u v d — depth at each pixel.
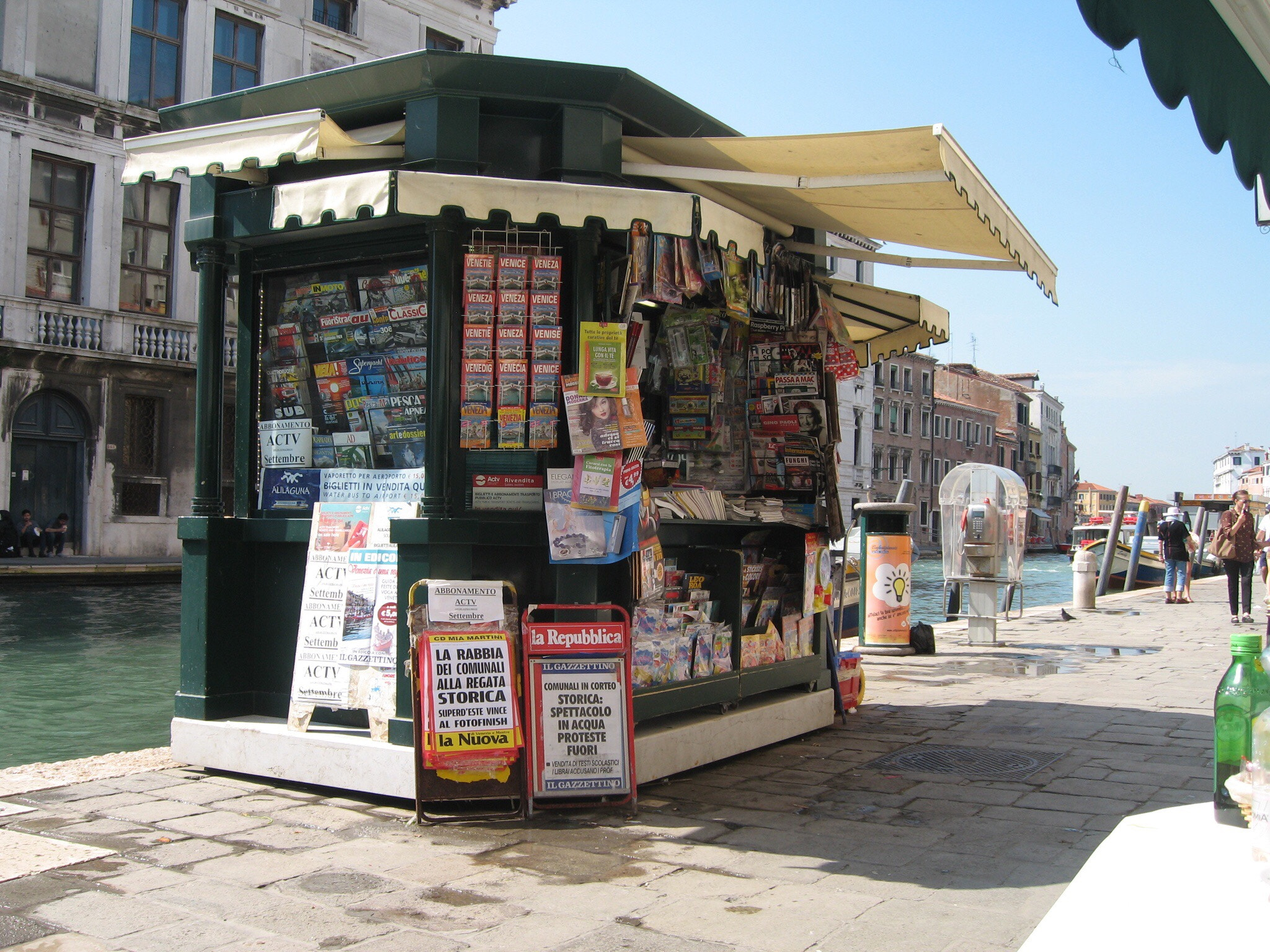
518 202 4.81
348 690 5.27
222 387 5.88
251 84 30.27
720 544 6.71
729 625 6.21
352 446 5.68
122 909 3.62
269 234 5.58
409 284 5.51
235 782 5.40
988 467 13.24
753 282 6.45
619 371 5.07
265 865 4.11
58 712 9.16
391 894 3.79
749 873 4.07
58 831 4.54
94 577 23.44
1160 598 21.12
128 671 11.46
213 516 5.78
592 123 5.25
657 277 5.35
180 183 29.11
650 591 5.23
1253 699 1.99
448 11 34.91
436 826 4.68
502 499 5.23
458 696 4.83
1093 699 8.39
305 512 5.75
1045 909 3.69
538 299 5.16
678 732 5.65
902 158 4.84
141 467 28.47
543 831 4.63
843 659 7.82
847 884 3.94
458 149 5.16
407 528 5.04
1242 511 14.98
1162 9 2.20
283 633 5.76
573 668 5.04
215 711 5.69
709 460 7.04
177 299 29.08
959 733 6.98
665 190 5.79
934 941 3.40
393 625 5.20
